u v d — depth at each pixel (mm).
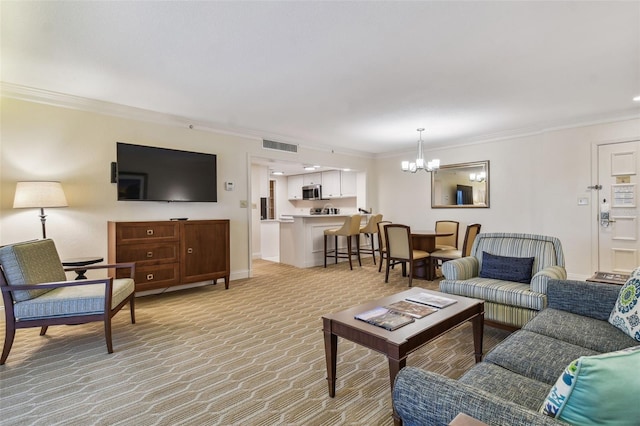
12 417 1727
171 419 1704
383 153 7258
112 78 3098
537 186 5059
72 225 3619
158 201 4184
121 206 3953
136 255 3637
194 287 4539
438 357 2357
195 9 2035
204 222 4176
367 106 3979
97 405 1829
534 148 5086
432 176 6406
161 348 2564
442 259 4676
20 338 2783
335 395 1915
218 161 4855
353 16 2129
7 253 2371
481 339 2236
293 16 2123
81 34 2314
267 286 4586
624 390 731
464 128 5086
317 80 3184
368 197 7281
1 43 2432
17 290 2340
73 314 2447
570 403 777
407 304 2154
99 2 1954
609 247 4410
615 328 1721
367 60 2764
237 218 5062
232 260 5004
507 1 1985
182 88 3371
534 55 2689
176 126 4430
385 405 1817
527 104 3932
